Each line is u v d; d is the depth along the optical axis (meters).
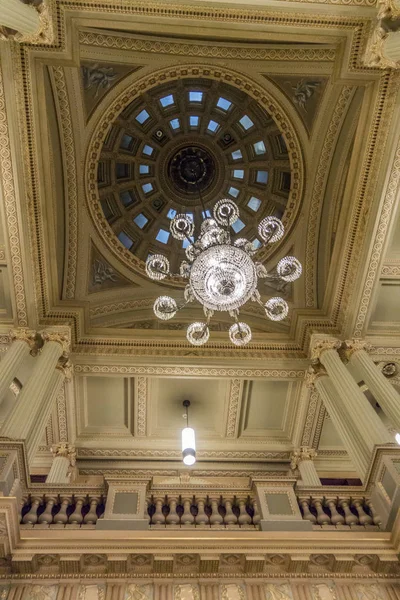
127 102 9.02
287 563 4.64
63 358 8.41
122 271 10.53
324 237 9.78
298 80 8.52
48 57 6.47
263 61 8.30
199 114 11.77
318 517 5.39
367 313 8.68
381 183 7.34
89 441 9.83
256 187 11.99
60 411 9.25
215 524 5.16
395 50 5.78
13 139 6.82
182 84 10.94
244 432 10.12
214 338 9.65
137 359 9.05
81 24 6.34
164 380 9.61
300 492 5.67
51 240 8.44
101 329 9.42
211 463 10.09
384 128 6.99
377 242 7.93
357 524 5.32
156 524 5.12
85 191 9.66
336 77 6.92
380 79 6.73
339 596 4.45
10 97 6.54
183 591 4.40
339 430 7.41
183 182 12.51
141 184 12.20
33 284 8.21
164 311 7.03
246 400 9.83
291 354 9.29
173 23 6.34
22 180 7.20
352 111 8.45
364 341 8.74
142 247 11.91
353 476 10.24
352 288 8.54
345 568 4.67
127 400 9.75
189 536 4.73
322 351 8.66
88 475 9.81
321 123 8.88
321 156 9.26
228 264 6.14
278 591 4.46
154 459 9.98
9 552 4.40
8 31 5.62
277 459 10.09
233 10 6.20
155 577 4.51
